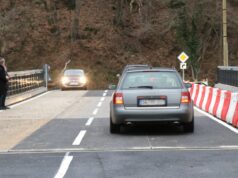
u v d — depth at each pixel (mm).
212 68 49438
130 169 7629
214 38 52062
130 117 11211
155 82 11539
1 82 18578
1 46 50125
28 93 25578
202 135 11344
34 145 10133
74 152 9234
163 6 55531
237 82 28250
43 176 7230
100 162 8219
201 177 7043
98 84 45625
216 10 52938
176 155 8805
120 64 48438
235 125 12906
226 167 7707
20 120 14930
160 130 12383
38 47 50000
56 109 18609
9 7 54938
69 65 47656
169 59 50125
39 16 53250
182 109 11219
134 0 55469
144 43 51375
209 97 17359
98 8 54906
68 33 51344
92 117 15609
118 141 10562
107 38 50906
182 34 44750
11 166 7984
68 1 56062
